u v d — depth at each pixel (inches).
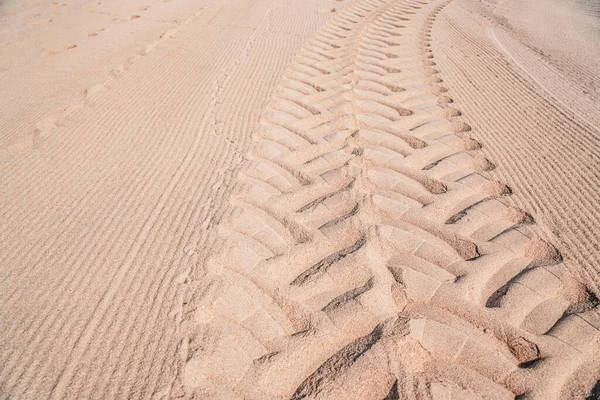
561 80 263.9
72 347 87.6
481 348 90.0
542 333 94.0
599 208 135.9
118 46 289.7
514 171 156.8
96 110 194.9
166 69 249.9
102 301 98.1
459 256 114.7
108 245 115.2
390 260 112.6
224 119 190.2
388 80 245.9
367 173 150.9
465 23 403.9
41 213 127.6
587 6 538.9
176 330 91.4
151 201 133.6
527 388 83.3
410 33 352.5
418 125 190.9
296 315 96.7
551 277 108.0
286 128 183.8
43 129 175.3
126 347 87.7
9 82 228.1
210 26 346.9
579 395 82.9
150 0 439.5
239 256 111.7
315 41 319.0
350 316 95.8
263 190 140.3
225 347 88.3
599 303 101.4
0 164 151.3
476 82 249.8
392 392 81.8
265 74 248.1
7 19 372.5
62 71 243.8
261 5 426.6
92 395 79.0
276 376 84.3
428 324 94.3
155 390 80.0
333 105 207.8
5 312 95.1
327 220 127.2
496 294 103.7
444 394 81.3
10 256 111.1
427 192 142.2
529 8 505.4
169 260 110.0
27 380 81.3
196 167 153.0
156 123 184.9
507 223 128.4
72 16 379.9
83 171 148.8
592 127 193.5
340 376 84.1
